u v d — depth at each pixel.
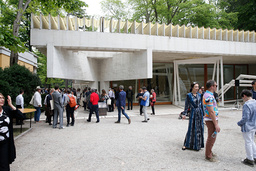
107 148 5.14
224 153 4.72
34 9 12.81
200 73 18.55
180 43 13.84
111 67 17.30
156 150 4.95
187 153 4.71
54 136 6.58
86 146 5.34
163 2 23.03
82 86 21.66
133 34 13.01
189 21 22.05
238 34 15.52
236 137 6.29
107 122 9.25
